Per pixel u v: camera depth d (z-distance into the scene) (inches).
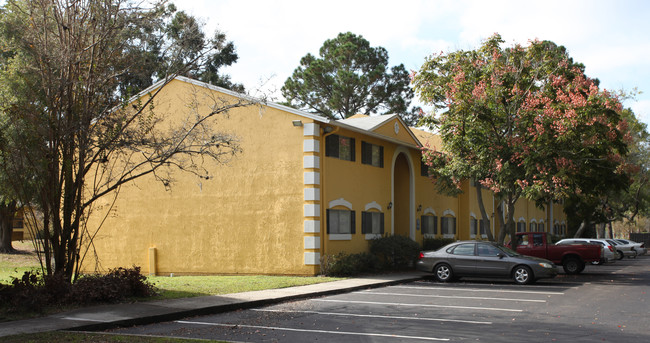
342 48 1934.1
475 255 799.1
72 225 559.8
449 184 965.2
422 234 1129.4
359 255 870.4
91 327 421.4
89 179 948.6
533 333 405.7
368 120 1019.3
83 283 528.1
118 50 589.6
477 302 581.0
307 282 724.7
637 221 3464.6
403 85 1958.7
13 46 589.0
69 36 548.4
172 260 903.7
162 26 614.9
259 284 692.1
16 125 528.7
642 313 502.9
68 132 537.3
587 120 832.3
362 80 1849.2
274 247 831.7
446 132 912.9
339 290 666.8
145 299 553.3
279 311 520.4
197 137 641.0
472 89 889.5
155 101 901.2
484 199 1414.9
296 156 828.6
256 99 651.5
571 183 888.9
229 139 640.4
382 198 994.7
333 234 848.9
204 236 884.0
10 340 358.0
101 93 572.1
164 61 628.7
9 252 1294.3
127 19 579.2
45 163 527.8
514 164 863.1
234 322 460.8
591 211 1598.2
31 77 552.7
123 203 950.4
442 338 388.5
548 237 1034.7
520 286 750.5
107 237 957.2
